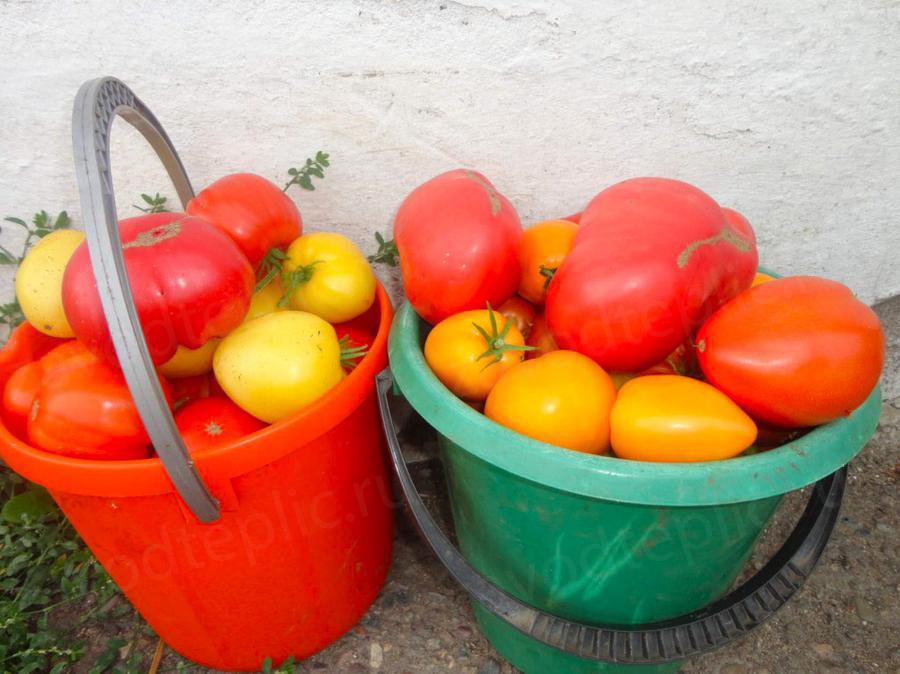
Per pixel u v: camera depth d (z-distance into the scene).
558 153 1.08
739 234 0.81
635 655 0.73
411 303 0.91
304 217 1.12
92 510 0.78
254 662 1.02
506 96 1.02
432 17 0.94
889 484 1.32
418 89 1.00
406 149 1.06
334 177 1.08
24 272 0.87
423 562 1.19
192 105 1.00
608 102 1.04
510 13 0.95
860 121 1.08
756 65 1.02
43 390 0.78
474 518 0.87
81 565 1.12
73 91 0.97
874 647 1.06
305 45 0.95
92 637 1.09
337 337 0.96
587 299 0.76
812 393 0.67
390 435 0.81
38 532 1.16
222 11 0.92
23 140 1.02
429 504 1.28
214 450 0.73
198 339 0.79
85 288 0.72
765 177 1.13
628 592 0.80
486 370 0.81
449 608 1.12
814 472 0.67
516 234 0.89
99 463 0.72
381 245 1.10
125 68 0.96
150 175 1.07
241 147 1.04
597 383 0.74
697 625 0.74
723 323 0.74
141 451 0.83
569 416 0.71
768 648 1.06
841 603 1.11
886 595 1.13
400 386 0.81
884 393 1.44
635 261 0.74
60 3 0.90
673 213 0.77
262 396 0.81
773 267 1.25
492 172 1.10
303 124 1.03
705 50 1.00
